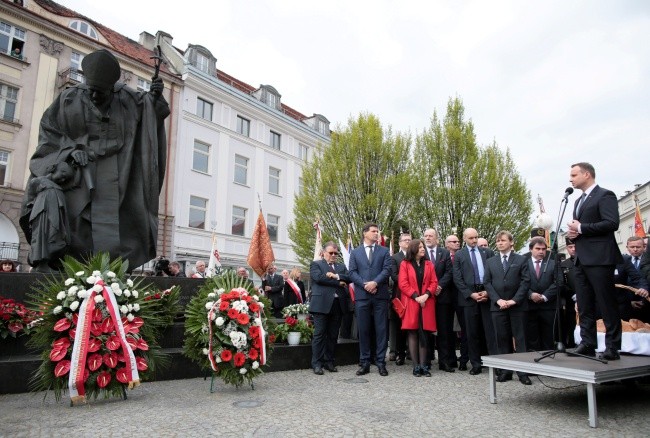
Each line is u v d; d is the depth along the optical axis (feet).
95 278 15.02
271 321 19.39
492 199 63.72
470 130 66.74
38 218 19.34
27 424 12.30
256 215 92.43
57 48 67.10
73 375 13.91
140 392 16.69
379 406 14.76
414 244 22.20
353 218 64.59
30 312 17.56
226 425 12.37
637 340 16.98
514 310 20.04
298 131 104.06
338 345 24.77
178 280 21.97
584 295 16.24
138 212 22.52
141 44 86.12
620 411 14.40
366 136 65.46
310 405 14.80
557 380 20.13
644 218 111.75
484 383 19.17
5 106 62.59
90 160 21.29
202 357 17.08
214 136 86.02
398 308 22.03
